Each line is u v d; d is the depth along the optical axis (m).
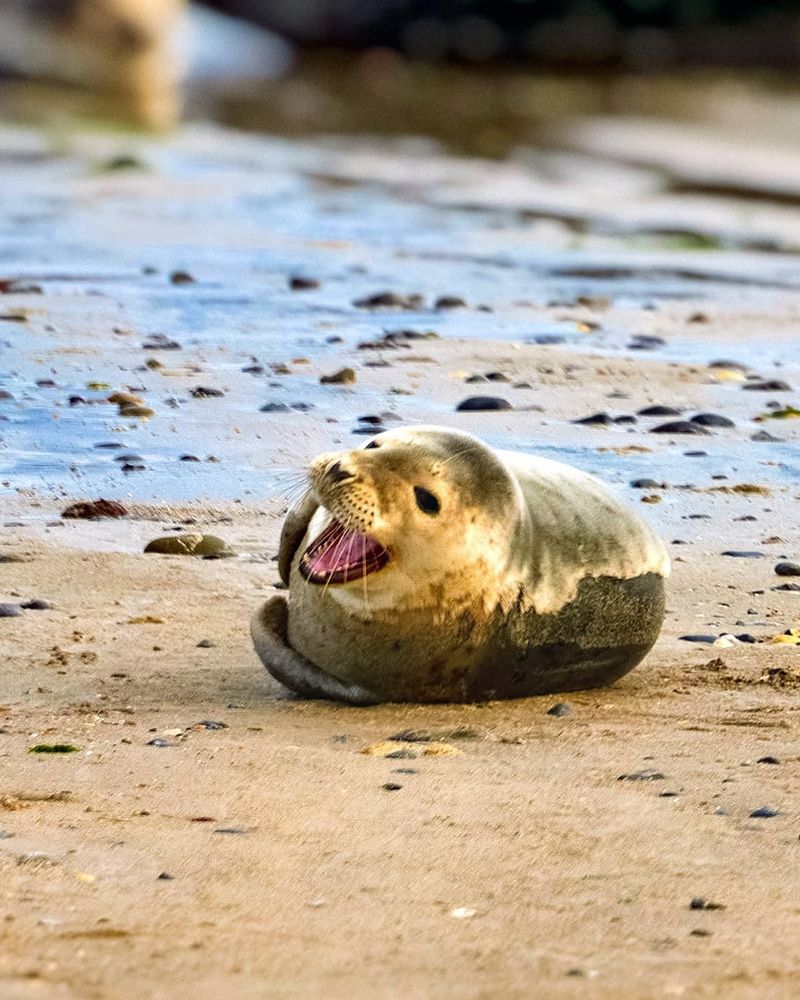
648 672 27.75
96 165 111.38
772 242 94.12
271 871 18.47
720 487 39.09
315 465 25.09
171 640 28.56
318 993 15.06
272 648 26.48
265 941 16.39
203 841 19.36
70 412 43.78
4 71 170.12
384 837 19.61
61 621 29.17
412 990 15.17
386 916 17.20
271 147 135.12
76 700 25.41
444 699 26.12
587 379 50.06
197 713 24.97
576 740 23.88
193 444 40.97
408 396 46.75
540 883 18.23
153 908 17.25
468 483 25.17
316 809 20.58
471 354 52.78
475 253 80.94
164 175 108.38
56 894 17.53
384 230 88.44
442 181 117.44
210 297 63.06
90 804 20.64
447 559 25.06
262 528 34.81
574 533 26.56
